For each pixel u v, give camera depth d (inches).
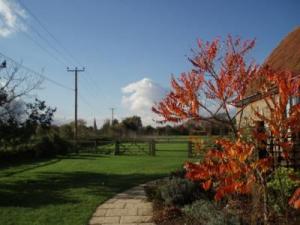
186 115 285.9
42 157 1230.9
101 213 415.2
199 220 348.2
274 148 283.1
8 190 571.2
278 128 243.4
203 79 298.4
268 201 293.9
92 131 2728.8
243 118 377.4
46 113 917.2
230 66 301.1
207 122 323.6
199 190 420.2
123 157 1205.7
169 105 286.5
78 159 1160.2
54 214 410.0
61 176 738.8
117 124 3260.3
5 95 796.0
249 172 248.8
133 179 668.7
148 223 374.6
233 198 360.2
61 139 1355.8
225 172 244.8
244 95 301.7
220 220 301.7
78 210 426.6
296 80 248.2
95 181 652.7
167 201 416.5
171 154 1314.0
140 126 3270.2
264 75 277.7
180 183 428.1
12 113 830.5
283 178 302.7
